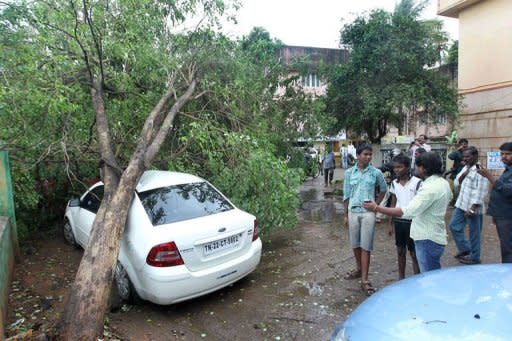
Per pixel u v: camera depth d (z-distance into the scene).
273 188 5.45
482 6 12.95
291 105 8.49
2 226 4.46
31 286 4.57
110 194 4.32
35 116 5.00
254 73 7.54
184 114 5.91
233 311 3.93
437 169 3.39
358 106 13.61
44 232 6.97
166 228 3.85
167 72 6.20
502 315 2.05
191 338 3.41
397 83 12.73
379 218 8.01
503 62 12.32
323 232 7.13
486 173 4.30
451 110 12.65
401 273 4.36
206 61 6.80
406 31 12.84
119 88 6.03
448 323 2.04
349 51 14.74
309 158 9.28
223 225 4.06
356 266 5.18
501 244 4.16
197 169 6.28
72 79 5.43
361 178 4.43
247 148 5.48
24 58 4.76
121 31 5.91
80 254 5.79
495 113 12.65
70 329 3.05
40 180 6.75
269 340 3.36
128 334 3.43
